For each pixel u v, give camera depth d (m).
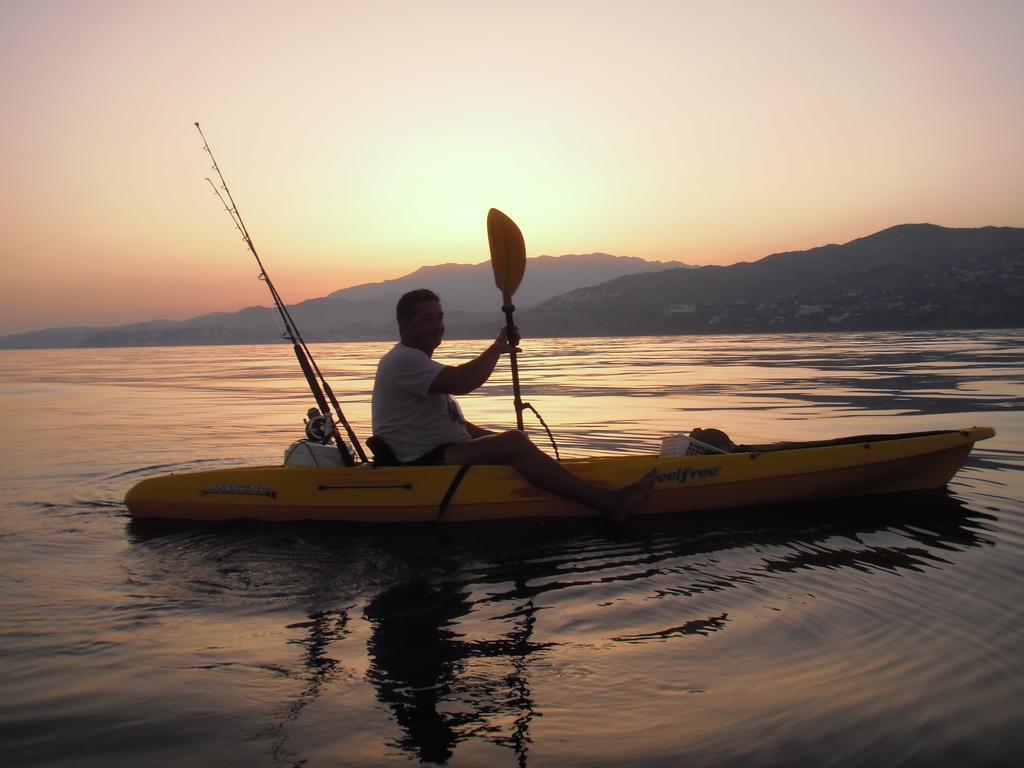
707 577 3.66
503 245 5.28
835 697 2.39
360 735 2.23
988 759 2.04
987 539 4.23
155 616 3.24
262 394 18.36
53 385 23.97
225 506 4.99
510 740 2.18
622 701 2.40
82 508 5.45
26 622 3.18
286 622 3.15
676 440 5.26
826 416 10.64
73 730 2.27
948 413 10.57
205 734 2.24
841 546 4.15
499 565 3.94
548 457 4.77
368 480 4.86
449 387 4.71
